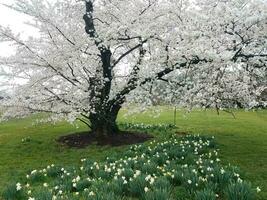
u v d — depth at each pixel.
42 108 14.27
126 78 15.04
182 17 13.14
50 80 14.32
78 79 14.66
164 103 13.56
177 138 15.33
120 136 15.38
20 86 13.98
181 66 12.80
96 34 13.96
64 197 7.70
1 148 15.15
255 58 11.87
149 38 13.37
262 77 12.88
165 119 24.52
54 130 19.20
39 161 12.87
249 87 12.20
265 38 11.96
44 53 13.78
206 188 7.88
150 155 11.82
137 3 14.61
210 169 8.98
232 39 11.70
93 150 13.77
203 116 26.09
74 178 9.33
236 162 11.55
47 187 9.07
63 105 13.80
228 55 10.51
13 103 13.89
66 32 13.95
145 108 13.43
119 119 24.55
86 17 14.84
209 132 18.02
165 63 12.98
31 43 13.85
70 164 12.13
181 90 12.96
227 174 8.41
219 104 12.92
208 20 11.58
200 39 11.41
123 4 14.99
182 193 8.16
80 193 8.38
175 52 12.46
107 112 15.00
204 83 12.09
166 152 11.38
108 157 11.81
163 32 13.39
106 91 14.73
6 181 10.46
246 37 11.69
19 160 13.14
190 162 10.68
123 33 13.84
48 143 15.42
